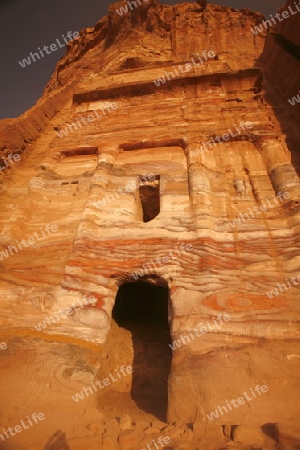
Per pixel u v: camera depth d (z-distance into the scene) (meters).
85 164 14.88
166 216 11.15
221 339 7.37
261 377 6.46
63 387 6.88
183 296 8.51
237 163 13.31
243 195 11.69
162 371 11.24
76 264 9.73
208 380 6.58
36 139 18.33
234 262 9.20
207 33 32.44
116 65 26.23
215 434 5.36
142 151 15.02
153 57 27.48
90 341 8.02
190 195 11.76
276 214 10.62
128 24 30.44
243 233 10.12
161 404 9.34
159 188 13.01
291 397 6.07
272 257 9.23
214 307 8.09
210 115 16.20
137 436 5.40
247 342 7.25
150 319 13.23
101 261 9.84
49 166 14.72
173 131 15.41
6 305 9.05
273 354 6.85
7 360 7.47
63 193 13.32
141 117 17.20
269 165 12.64
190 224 10.60
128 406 8.97
